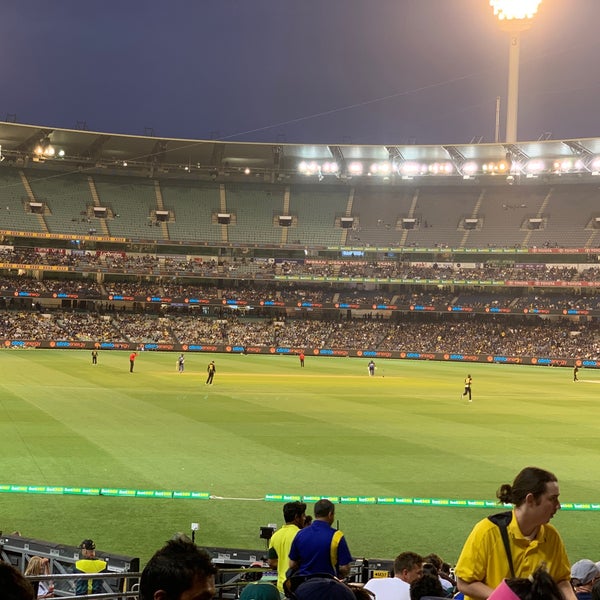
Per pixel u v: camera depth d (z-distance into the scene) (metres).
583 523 19.81
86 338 103.62
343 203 122.25
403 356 107.69
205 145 109.62
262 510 20.17
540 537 6.23
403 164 113.50
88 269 109.12
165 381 58.22
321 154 113.00
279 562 10.73
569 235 110.62
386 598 9.07
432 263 115.75
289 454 28.30
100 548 16.55
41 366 69.31
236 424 35.91
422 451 29.75
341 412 41.88
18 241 110.81
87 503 20.42
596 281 106.00
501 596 4.56
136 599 10.16
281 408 43.00
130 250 114.50
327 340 110.44
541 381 71.69
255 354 106.31
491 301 111.50
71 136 104.94
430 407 45.84
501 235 113.31
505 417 41.72
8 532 17.45
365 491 22.62
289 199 122.88
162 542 17.14
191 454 27.80
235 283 116.75
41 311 108.50
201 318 113.81
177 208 118.50
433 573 9.16
